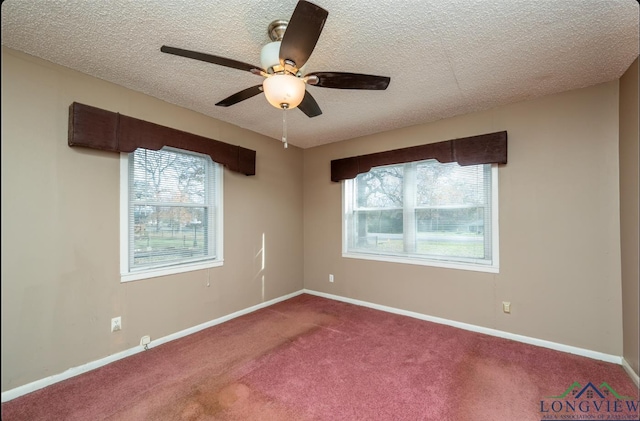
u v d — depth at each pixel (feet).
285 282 13.09
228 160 10.26
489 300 9.20
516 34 5.60
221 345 8.50
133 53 6.28
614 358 7.32
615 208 7.39
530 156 8.56
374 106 9.11
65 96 6.81
